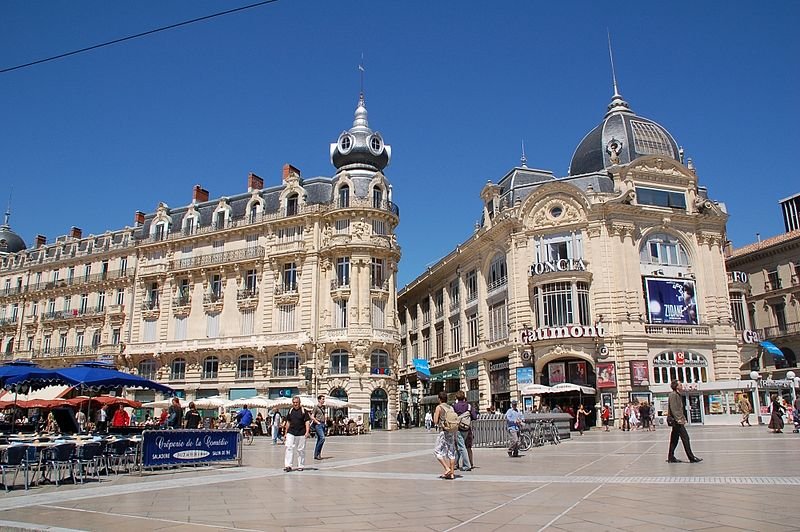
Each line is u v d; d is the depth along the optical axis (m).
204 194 65.19
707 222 49.25
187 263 60.28
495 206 53.78
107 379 21.58
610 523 8.72
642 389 44.09
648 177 48.94
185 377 57.09
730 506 9.76
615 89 56.66
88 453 16.14
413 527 8.87
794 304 58.22
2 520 10.08
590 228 47.09
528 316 47.47
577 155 55.91
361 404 51.03
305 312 53.69
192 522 9.62
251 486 14.11
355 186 56.09
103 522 9.75
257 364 54.41
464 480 14.40
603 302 45.56
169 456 18.12
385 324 54.28
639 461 17.73
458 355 59.28
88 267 68.06
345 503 11.24
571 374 45.59
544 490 12.26
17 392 28.19
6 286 75.31
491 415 28.47
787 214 65.38
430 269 67.56
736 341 47.38
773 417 30.89
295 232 56.25
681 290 47.44
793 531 7.92
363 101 62.06
